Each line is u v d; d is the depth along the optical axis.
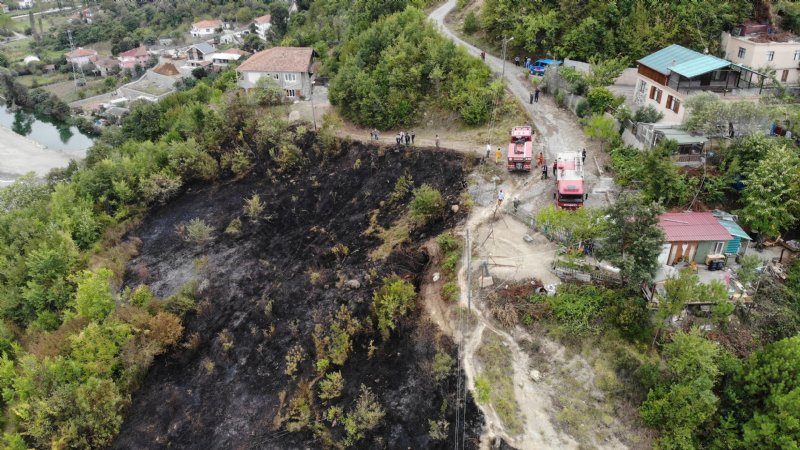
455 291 41.72
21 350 49.88
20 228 62.25
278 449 38.56
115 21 188.50
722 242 39.72
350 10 97.44
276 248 55.78
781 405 30.27
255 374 44.34
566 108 61.34
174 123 80.25
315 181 61.56
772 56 57.94
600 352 36.19
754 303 37.59
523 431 34.06
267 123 68.19
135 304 51.66
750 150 44.22
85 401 41.50
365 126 66.75
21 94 128.00
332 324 44.16
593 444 33.25
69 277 54.88
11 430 43.91
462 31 80.25
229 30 174.75
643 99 58.56
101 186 66.56
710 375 32.97
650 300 36.94
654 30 65.12
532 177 51.72
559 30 69.69
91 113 121.44
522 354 37.31
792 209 41.47
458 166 54.88
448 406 36.03
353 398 39.16
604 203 46.97
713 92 51.00
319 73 81.94
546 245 44.06
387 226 52.19
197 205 65.12
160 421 43.00
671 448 31.91
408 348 40.50
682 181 44.53
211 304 51.28
